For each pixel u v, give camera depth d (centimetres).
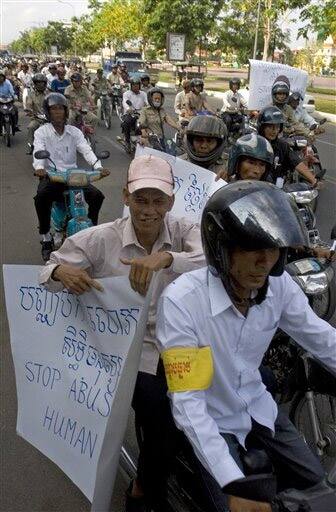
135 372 182
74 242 225
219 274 163
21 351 216
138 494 229
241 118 1234
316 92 3062
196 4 3466
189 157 402
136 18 4362
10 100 1254
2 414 322
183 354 162
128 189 217
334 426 241
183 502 201
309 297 344
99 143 1331
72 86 1180
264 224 149
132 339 182
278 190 161
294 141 761
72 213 510
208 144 389
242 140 341
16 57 6106
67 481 272
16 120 1285
